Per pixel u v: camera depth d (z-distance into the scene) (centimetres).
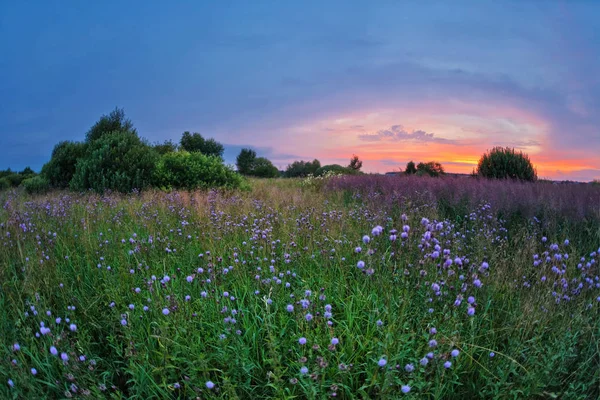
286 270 420
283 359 293
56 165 1602
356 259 417
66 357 267
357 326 304
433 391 260
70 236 607
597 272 428
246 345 299
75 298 397
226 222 627
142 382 271
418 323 296
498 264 427
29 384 258
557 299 334
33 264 456
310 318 278
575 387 268
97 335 367
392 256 351
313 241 514
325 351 274
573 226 735
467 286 330
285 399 238
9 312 387
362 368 278
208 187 1365
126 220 758
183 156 1459
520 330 298
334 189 1442
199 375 280
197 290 397
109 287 412
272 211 790
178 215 780
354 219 701
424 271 312
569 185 1178
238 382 274
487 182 1243
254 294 367
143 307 356
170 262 487
